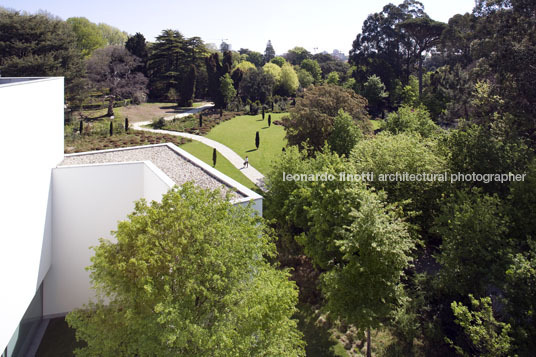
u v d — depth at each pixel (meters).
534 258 14.04
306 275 22.38
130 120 60.00
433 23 67.75
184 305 10.01
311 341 17.41
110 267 10.27
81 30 88.06
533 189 18.67
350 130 34.62
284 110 75.19
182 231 10.79
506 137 26.89
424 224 22.09
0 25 53.12
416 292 18.53
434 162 23.03
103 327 10.67
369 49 83.31
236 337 10.04
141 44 80.50
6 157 11.20
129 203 19.14
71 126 50.00
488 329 12.60
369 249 14.97
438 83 60.25
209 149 45.38
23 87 12.98
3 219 10.95
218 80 74.19
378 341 17.31
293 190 24.14
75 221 18.28
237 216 12.27
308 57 125.75
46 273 16.95
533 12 30.78
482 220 16.45
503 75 30.34
